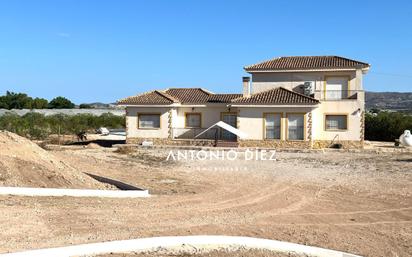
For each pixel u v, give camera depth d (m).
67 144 42.19
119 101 40.62
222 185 20.02
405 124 48.16
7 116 53.28
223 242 10.75
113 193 16.38
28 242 10.32
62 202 14.66
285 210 15.24
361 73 38.56
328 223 13.64
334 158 31.03
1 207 13.27
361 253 10.91
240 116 37.84
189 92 44.59
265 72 40.84
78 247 9.66
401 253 10.99
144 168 25.27
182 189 18.83
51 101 93.19
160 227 12.41
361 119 36.81
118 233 11.56
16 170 17.33
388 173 23.83
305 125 36.53
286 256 10.19
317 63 40.62
